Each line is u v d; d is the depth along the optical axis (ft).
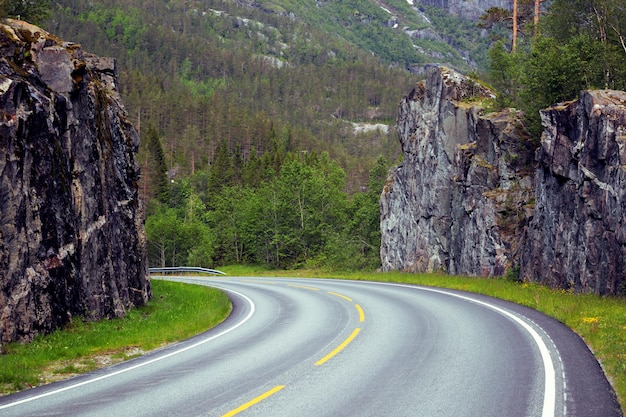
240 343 42.22
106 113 65.92
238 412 24.30
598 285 61.67
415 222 118.42
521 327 42.83
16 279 41.75
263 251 214.07
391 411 23.75
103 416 24.52
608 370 28.86
